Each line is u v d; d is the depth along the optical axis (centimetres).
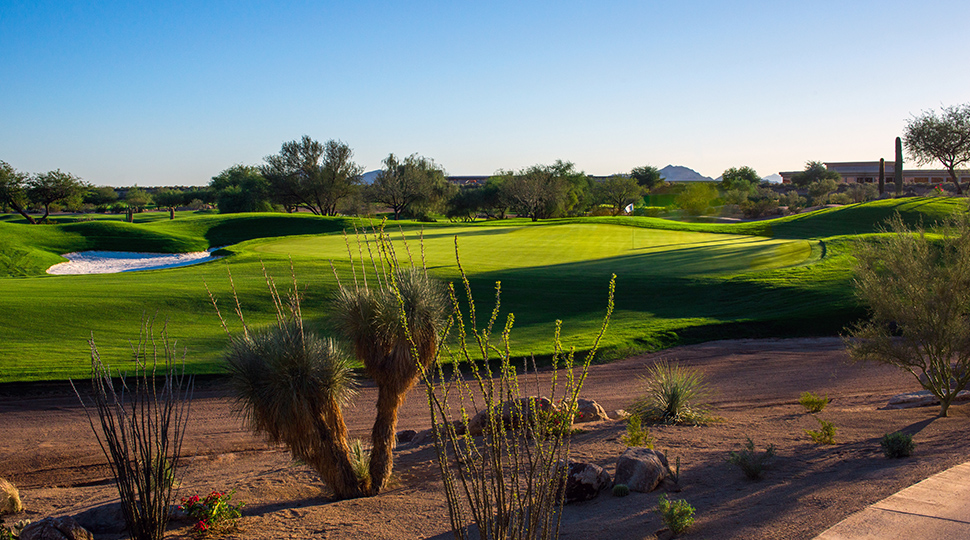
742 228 4009
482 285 2100
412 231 4078
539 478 350
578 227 4044
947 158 5097
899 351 988
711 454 696
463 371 1302
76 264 3375
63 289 1891
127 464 505
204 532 538
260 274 2241
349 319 646
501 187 7388
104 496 690
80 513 587
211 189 10500
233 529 550
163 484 529
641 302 1989
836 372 1324
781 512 457
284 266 2389
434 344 664
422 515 557
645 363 1407
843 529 392
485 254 2806
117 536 543
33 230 4003
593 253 2859
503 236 3578
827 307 1770
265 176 7112
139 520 501
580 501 552
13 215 9019
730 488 559
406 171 7181
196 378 1198
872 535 380
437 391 1191
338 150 7062
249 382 603
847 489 498
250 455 898
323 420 632
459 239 3431
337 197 7062
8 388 1119
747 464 585
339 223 5097
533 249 2989
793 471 600
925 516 406
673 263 2536
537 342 1505
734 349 1527
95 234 4109
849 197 7500
